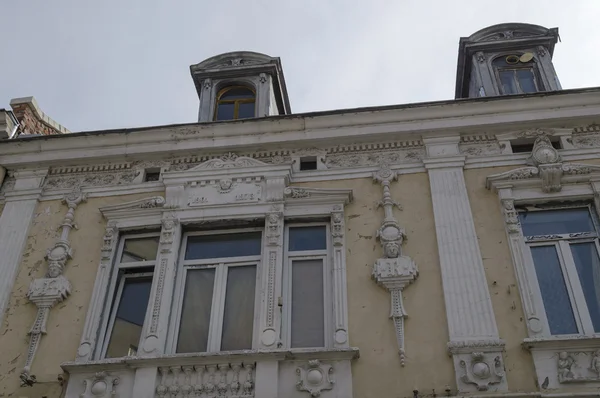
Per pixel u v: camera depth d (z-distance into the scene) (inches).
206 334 381.1
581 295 365.4
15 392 359.3
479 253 382.0
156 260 407.5
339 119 454.3
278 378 340.5
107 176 462.9
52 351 374.6
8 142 471.8
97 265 413.1
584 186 406.3
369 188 427.8
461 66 545.6
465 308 358.3
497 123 440.5
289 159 452.8
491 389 327.0
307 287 392.2
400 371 341.1
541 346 335.9
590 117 435.8
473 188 417.4
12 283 406.6
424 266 382.9
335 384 337.4
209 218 419.2
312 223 419.8
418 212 410.3
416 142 448.8
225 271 404.5
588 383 323.6
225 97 534.3
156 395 340.5
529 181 409.4
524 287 362.9
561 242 389.4
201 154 462.6
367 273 384.8
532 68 520.1
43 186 460.1
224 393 338.3
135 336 390.3
